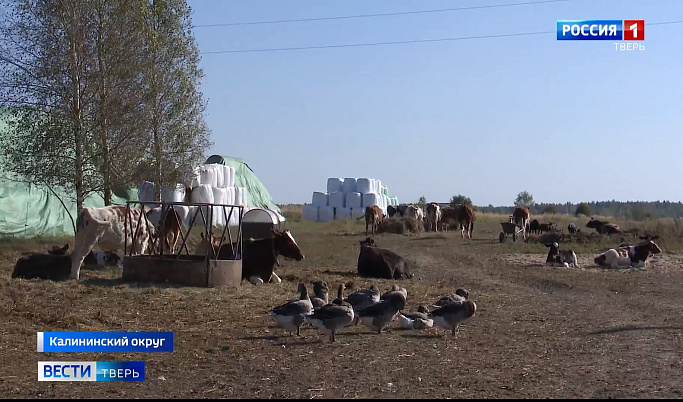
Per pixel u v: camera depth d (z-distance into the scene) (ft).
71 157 93.30
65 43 91.71
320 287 50.14
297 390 32.24
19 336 43.01
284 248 77.25
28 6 90.89
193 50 111.45
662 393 31.50
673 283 76.33
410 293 64.03
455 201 308.60
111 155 94.68
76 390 32.50
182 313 51.19
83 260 71.31
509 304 59.06
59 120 91.20
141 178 101.04
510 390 32.04
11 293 55.11
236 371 35.94
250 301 56.70
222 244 72.38
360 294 48.78
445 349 41.01
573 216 270.87
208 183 165.48
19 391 32.17
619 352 40.32
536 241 129.80
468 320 50.88
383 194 265.13
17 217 115.14
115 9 94.94
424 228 165.99
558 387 32.53
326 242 130.11
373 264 76.89
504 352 40.24
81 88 92.94
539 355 39.50
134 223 71.97
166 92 107.04
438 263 95.25
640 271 88.63
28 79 91.25
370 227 170.19
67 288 58.65
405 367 36.55
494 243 129.08
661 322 50.67
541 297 63.87
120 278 65.26
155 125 105.70
